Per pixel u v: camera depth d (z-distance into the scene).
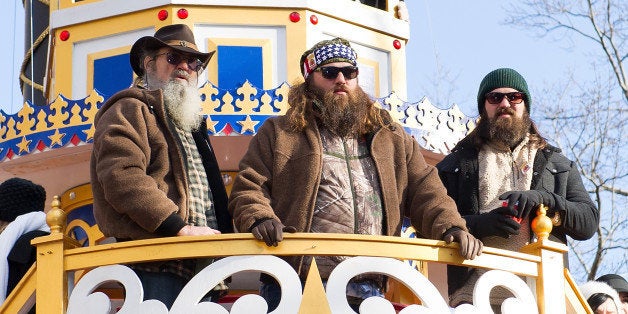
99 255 7.45
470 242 7.50
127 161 7.45
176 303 7.20
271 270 7.24
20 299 7.61
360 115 7.84
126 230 7.52
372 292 7.64
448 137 9.91
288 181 7.70
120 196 7.39
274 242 7.23
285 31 10.05
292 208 7.62
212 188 7.94
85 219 10.20
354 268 7.29
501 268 7.65
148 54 8.16
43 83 11.27
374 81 10.35
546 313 7.73
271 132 7.84
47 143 9.57
